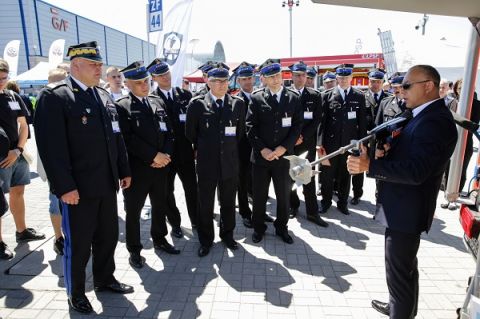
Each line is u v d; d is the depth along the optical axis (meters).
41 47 33.47
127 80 3.31
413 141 1.94
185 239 4.03
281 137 3.73
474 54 2.45
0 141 2.86
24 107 3.86
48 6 34.09
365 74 10.08
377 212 2.20
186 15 5.37
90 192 2.53
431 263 3.38
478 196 2.27
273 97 3.73
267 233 4.18
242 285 3.00
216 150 3.51
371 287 2.96
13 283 3.03
